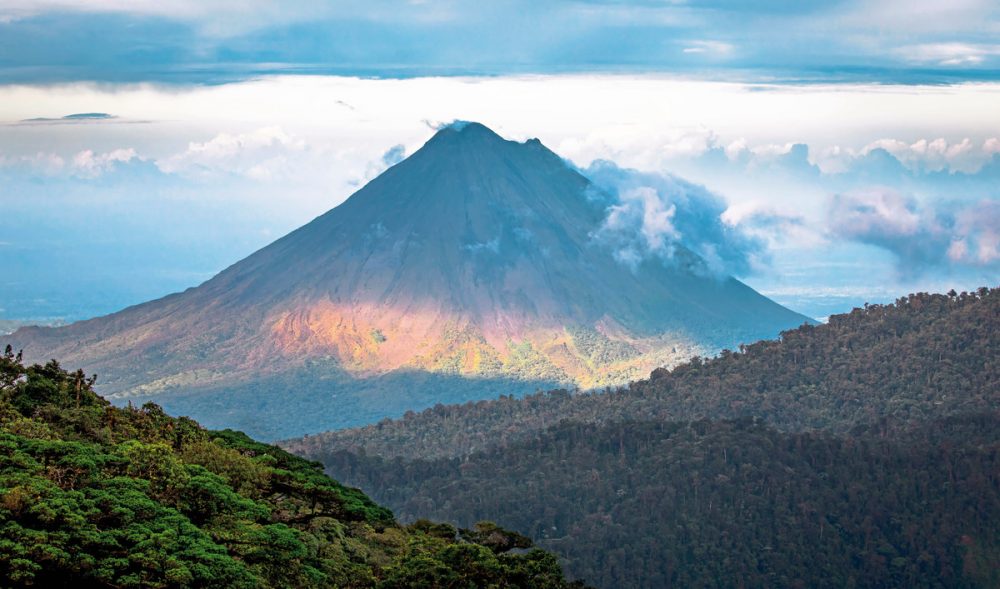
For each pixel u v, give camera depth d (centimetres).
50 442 7631
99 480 7381
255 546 7612
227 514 7906
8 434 7675
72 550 6562
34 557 6400
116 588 6575
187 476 7862
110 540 6675
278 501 9700
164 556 6744
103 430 8919
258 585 7194
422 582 8406
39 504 6656
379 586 8400
